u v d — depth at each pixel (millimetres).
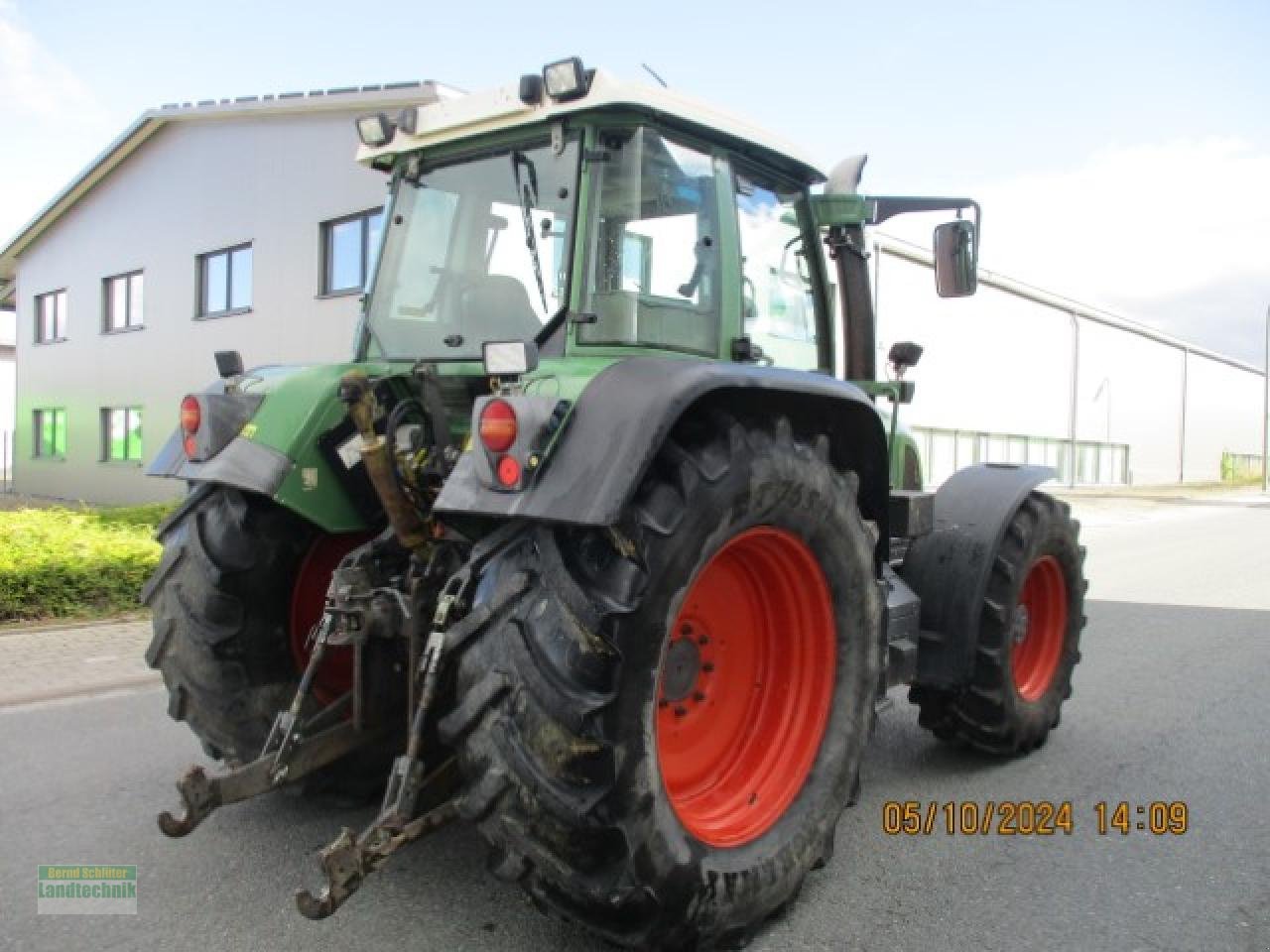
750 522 2779
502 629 2469
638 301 3186
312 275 15031
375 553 3084
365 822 3664
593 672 2395
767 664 3238
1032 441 27656
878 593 3320
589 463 2445
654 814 2508
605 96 3039
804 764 3121
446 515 2814
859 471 3393
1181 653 6902
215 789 2746
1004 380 25891
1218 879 3383
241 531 3359
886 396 4391
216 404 3365
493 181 3434
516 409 2492
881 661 3402
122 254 19156
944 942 2943
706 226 3424
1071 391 29750
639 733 2469
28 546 7672
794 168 3844
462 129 3455
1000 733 4320
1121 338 33406
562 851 2398
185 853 3414
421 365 3412
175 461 3562
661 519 2543
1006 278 25438
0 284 25031
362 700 3053
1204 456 42688
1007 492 4305
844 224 4176
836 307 4242
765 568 3105
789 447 2889
